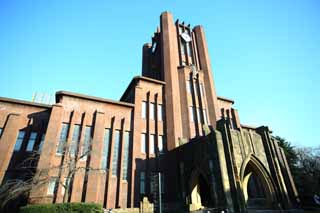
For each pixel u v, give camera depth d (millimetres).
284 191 19891
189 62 38812
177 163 25953
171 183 25516
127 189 24141
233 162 18594
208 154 20594
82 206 16875
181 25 42688
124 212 20312
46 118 26031
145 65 45219
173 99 32094
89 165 22750
